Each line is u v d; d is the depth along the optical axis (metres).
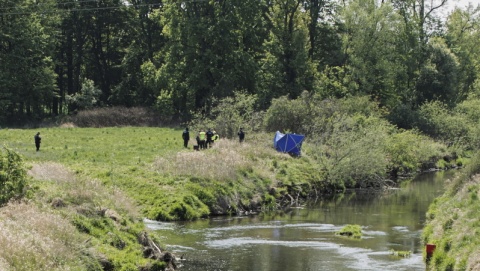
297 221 32.81
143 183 34.91
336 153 46.62
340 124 49.62
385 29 76.56
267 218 33.72
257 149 46.09
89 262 19.20
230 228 30.39
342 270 22.55
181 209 32.50
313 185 43.31
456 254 21.20
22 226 19.02
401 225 31.80
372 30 76.50
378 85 76.50
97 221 22.53
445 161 64.69
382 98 76.44
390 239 28.22
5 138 52.47
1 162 22.36
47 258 17.64
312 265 23.25
